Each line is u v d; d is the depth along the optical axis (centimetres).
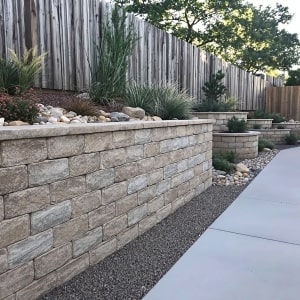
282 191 454
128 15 568
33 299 194
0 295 174
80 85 481
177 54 738
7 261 177
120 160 273
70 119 341
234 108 933
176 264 246
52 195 206
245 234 301
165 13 1466
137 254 264
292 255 258
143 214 311
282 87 1280
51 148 204
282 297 201
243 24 1625
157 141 333
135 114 427
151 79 644
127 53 508
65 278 218
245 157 730
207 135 477
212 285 217
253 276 227
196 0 1478
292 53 1823
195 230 316
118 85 489
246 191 457
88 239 238
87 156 235
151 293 208
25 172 187
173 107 493
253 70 1897
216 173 562
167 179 358
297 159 723
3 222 175
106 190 257
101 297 203
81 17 477
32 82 387
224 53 1762
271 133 1001
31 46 409
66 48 457
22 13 396
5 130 173
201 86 866
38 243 196
